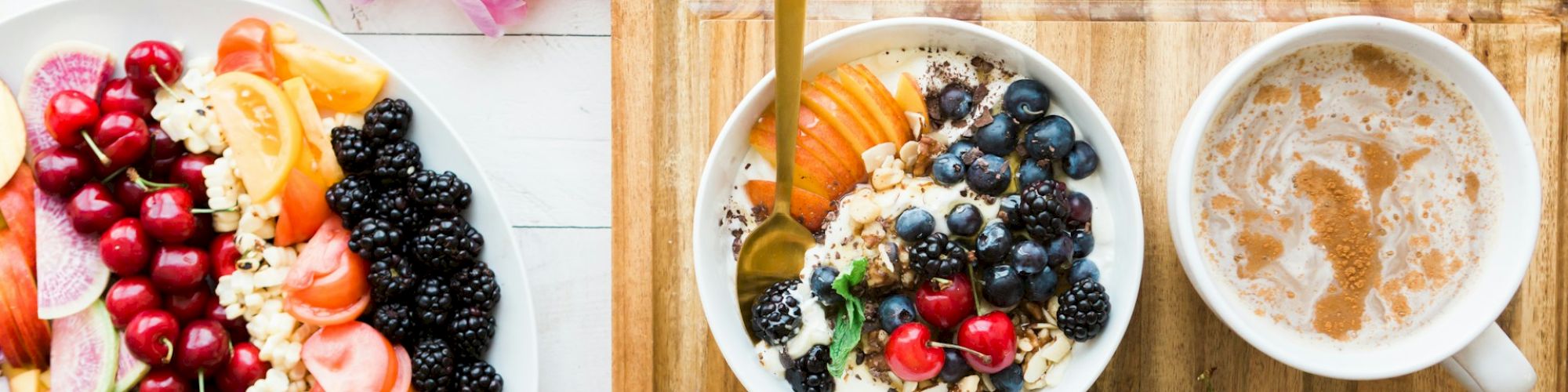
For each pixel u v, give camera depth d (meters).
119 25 0.77
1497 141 0.70
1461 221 0.70
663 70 0.76
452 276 0.76
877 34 0.71
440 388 0.76
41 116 0.77
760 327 0.70
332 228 0.77
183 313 0.77
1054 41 0.74
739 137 0.71
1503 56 0.74
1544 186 0.74
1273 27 0.73
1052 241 0.69
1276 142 0.70
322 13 0.80
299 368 0.78
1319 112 0.70
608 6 0.80
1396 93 0.70
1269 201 0.70
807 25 0.75
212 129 0.76
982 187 0.70
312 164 0.77
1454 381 0.74
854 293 0.70
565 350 0.80
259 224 0.77
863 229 0.70
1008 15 0.75
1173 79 0.74
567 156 0.80
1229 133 0.70
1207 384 0.74
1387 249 0.70
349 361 0.76
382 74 0.76
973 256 0.69
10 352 0.78
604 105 0.80
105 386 0.76
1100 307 0.69
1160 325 0.74
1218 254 0.70
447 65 0.80
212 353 0.76
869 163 0.71
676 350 0.76
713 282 0.71
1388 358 0.69
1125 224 0.69
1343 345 0.70
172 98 0.77
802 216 0.72
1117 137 0.69
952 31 0.70
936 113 0.72
